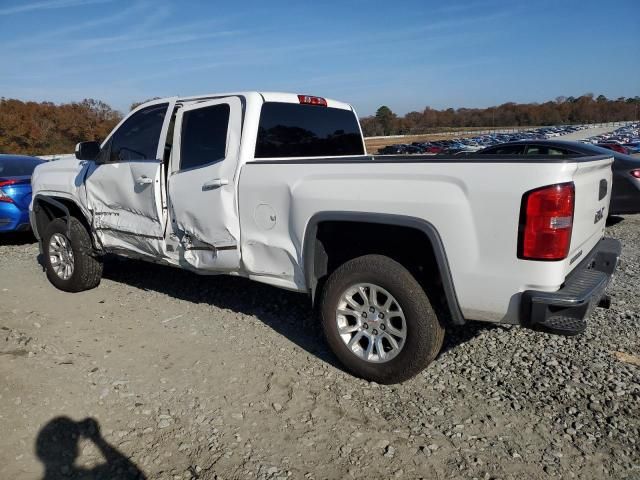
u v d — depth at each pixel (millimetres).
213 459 2750
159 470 2666
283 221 3748
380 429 3021
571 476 2627
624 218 10180
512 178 2859
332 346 3639
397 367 3369
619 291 5414
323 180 3500
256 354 3984
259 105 4180
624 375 3584
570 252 2961
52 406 3191
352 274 3465
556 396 3336
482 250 2980
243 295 5336
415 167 3152
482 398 3338
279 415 3154
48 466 2680
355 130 5465
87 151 4938
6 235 9406
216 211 4082
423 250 3385
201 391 3426
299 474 2643
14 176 8203
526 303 2898
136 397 3340
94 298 5340
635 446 2842
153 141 4664
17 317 4730
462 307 3129
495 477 2623
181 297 5328
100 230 5207
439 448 2850
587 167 3076
